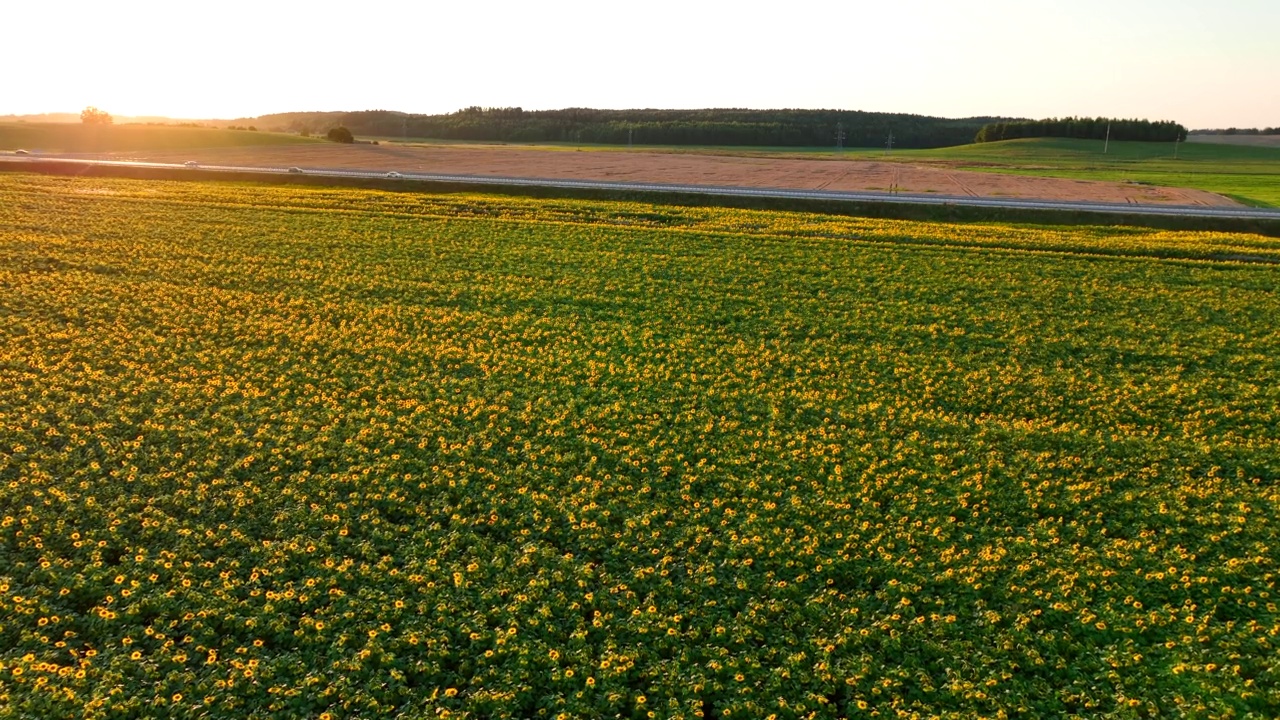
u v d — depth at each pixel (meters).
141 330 35.53
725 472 25.75
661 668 17.53
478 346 36.00
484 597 19.47
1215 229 65.50
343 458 25.75
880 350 36.97
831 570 20.91
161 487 23.55
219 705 16.09
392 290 43.22
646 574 20.52
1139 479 25.66
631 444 27.42
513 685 16.92
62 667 16.72
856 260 52.16
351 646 17.95
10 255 45.00
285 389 30.52
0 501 22.39
